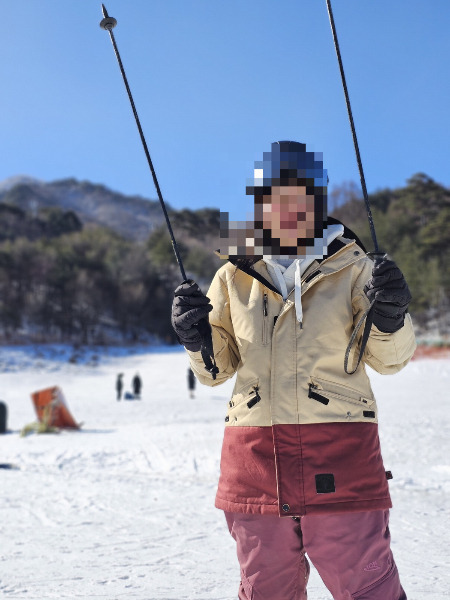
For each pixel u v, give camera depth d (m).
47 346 85.25
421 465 8.64
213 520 5.96
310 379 2.15
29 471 9.84
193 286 2.25
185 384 45.88
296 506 2.08
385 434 12.17
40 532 5.56
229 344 2.41
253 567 2.20
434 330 83.31
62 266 102.56
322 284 2.22
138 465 10.05
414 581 3.82
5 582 3.98
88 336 95.62
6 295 94.94
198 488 7.85
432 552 4.53
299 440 2.12
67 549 4.91
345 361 2.14
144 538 5.27
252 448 2.19
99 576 4.11
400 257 96.94
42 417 17.25
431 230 105.19
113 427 18.58
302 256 2.21
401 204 125.31
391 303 2.03
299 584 2.25
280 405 2.15
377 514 2.12
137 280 107.25
